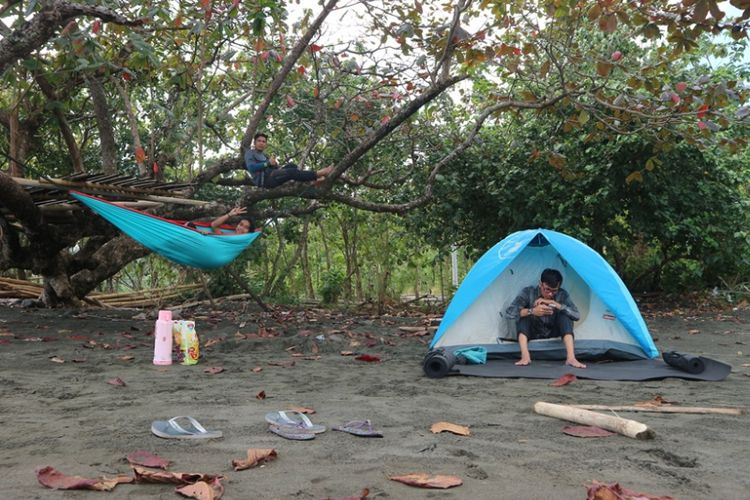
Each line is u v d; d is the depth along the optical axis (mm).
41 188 8477
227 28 9391
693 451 3027
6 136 12570
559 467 2738
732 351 7520
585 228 12258
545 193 12430
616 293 6121
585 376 5281
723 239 13094
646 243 13914
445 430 3367
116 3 8453
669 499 2271
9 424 3441
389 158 12586
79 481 2367
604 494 2236
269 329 8625
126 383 4863
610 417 3418
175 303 14672
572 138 12070
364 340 7773
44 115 11961
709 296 13711
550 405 3807
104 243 12391
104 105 10992
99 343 7188
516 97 12008
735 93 8109
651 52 11719
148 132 13391
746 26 6457
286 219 15180
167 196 8719
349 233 17203
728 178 12430
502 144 12773
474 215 13562
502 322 6379
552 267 6547
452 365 5414
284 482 2479
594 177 11875
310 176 9859
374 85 11406
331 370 5719
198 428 3264
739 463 2848
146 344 7273
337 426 3482
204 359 6281
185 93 11062
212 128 11414
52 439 3100
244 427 3398
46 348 6695
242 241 8477
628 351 6102
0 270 11500
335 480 2514
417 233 13891
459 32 8570
